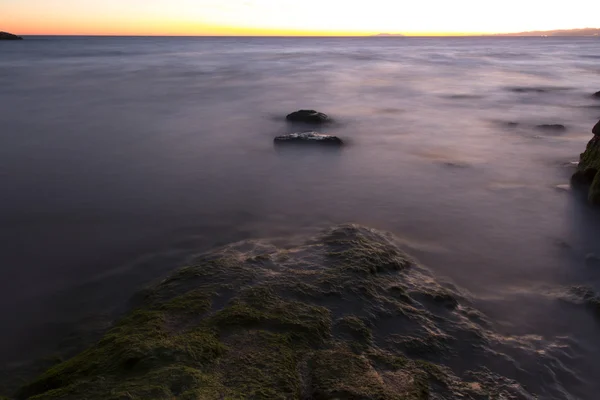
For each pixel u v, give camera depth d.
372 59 55.28
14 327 5.23
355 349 4.18
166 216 8.24
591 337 4.89
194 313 4.54
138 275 6.28
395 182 10.02
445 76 33.75
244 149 12.62
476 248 6.95
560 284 5.95
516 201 8.86
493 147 13.05
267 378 3.56
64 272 6.39
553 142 13.56
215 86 26.53
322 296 4.98
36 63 43.72
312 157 11.90
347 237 6.82
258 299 4.78
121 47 90.19
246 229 7.67
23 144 12.99
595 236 7.32
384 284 5.42
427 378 3.92
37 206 8.67
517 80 31.12
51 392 3.46
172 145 12.98
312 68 40.50
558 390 4.13
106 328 5.15
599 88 26.61
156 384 3.35
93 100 20.95
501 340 4.70
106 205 8.74
